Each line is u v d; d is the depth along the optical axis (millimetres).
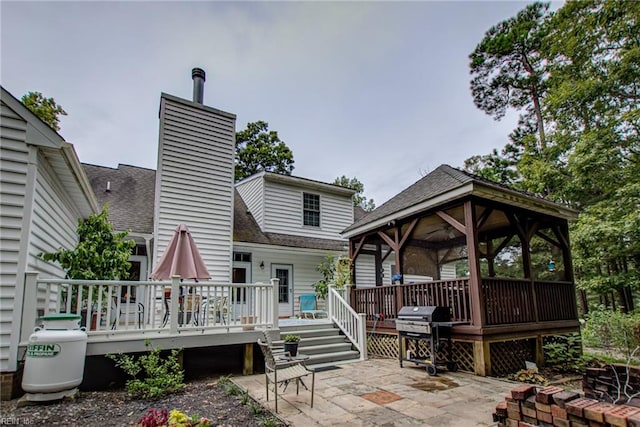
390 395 4836
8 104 4824
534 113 18156
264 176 12625
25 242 4691
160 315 8734
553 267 8750
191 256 6676
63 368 4324
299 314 12109
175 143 9367
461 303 6543
